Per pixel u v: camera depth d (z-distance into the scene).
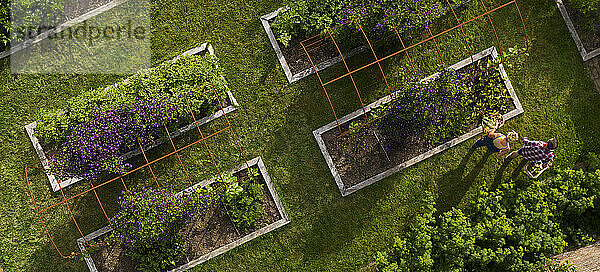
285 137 8.84
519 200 7.91
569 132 8.84
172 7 8.88
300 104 8.84
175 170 8.78
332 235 8.84
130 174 8.76
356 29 7.83
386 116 7.93
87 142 7.67
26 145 8.77
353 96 8.80
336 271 8.80
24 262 8.76
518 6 8.86
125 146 8.23
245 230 8.80
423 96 7.47
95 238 8.78
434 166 8.84
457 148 8.82
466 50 8.83
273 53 8.82
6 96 8.77
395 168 8.82
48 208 8.73
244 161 8.79
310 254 8.81
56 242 8.75
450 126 8.42
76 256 8.77
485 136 8.26
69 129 8.14
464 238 7.62
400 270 7.47
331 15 7.99
